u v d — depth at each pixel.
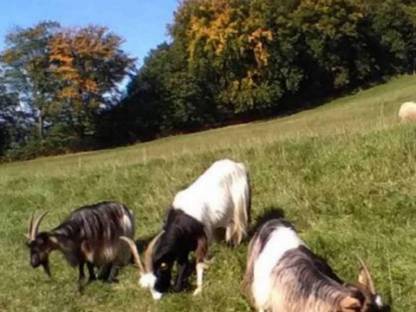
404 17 63.91
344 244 9.52
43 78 61.69
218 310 8.76
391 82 61.53
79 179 16.86
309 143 14.45
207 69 58.28
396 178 11.58
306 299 6.41
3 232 14.09
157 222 12.71
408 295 8.12
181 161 16.30
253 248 7.60
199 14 58.94
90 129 60.28
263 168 13.67
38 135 61.81
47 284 10.65
